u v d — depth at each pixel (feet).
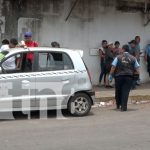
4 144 32.58
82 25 65.00
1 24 59.11
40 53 43.80
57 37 63.10
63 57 44.68
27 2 60.75
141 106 52.60
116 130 37.70
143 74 70.90
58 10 62.95
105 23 66.85
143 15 70.08
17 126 39.93
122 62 48.29
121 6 67.97
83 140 33.83
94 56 66.23
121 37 68.33
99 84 66.44
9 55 42.88
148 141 33.40
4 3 59.26
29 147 31.60
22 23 60.49
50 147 31.55
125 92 48.57
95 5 65.87
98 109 50.31
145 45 70.74
